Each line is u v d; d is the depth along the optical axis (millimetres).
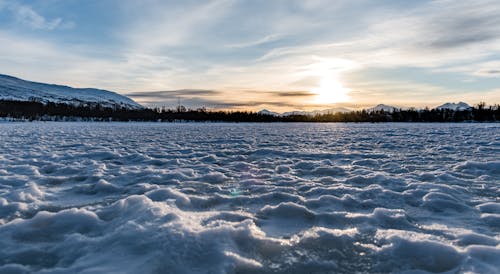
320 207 4523
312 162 8789
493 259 2760
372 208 4469
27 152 10656
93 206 4461
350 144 14711
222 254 2844
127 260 2744
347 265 2828
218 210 4426
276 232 3580
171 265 2652
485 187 5590
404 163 8609
